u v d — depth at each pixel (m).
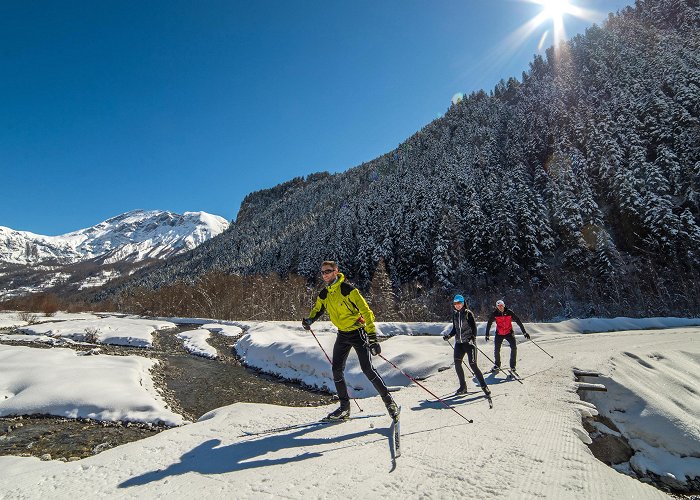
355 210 81.56
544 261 42.12
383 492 3.11
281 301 36.94
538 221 43.19
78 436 6.60
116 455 4.30
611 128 51.25
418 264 49.94
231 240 137.88
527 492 3.12
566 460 3.88
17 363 10.20
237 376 12.27
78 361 10.89
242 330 21.94
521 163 58.72
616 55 85.38
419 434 4.63
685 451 6.07
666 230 33.97
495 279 44.31
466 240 49.44
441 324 17.62
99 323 24.61
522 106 97.69
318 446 4.25
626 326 17.78
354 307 4.83
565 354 10.56
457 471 3.51
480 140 89.81
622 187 39.75
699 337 12.50
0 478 4.00
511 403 6.29
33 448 6.02
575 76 91.50
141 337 18.77
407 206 66.50
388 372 10.30
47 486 3.56
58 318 31.03
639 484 3.54
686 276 32.12
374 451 4.04
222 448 4.31
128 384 9.18
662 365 9.17
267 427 5.10
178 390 10.31
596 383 7.82
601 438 6.00
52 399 7.93
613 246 36.09
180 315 37.91
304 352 12.77
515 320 8.85
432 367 10.02
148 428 7.15
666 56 62.44
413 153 117.69
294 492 3.15
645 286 34.16
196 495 3.18
